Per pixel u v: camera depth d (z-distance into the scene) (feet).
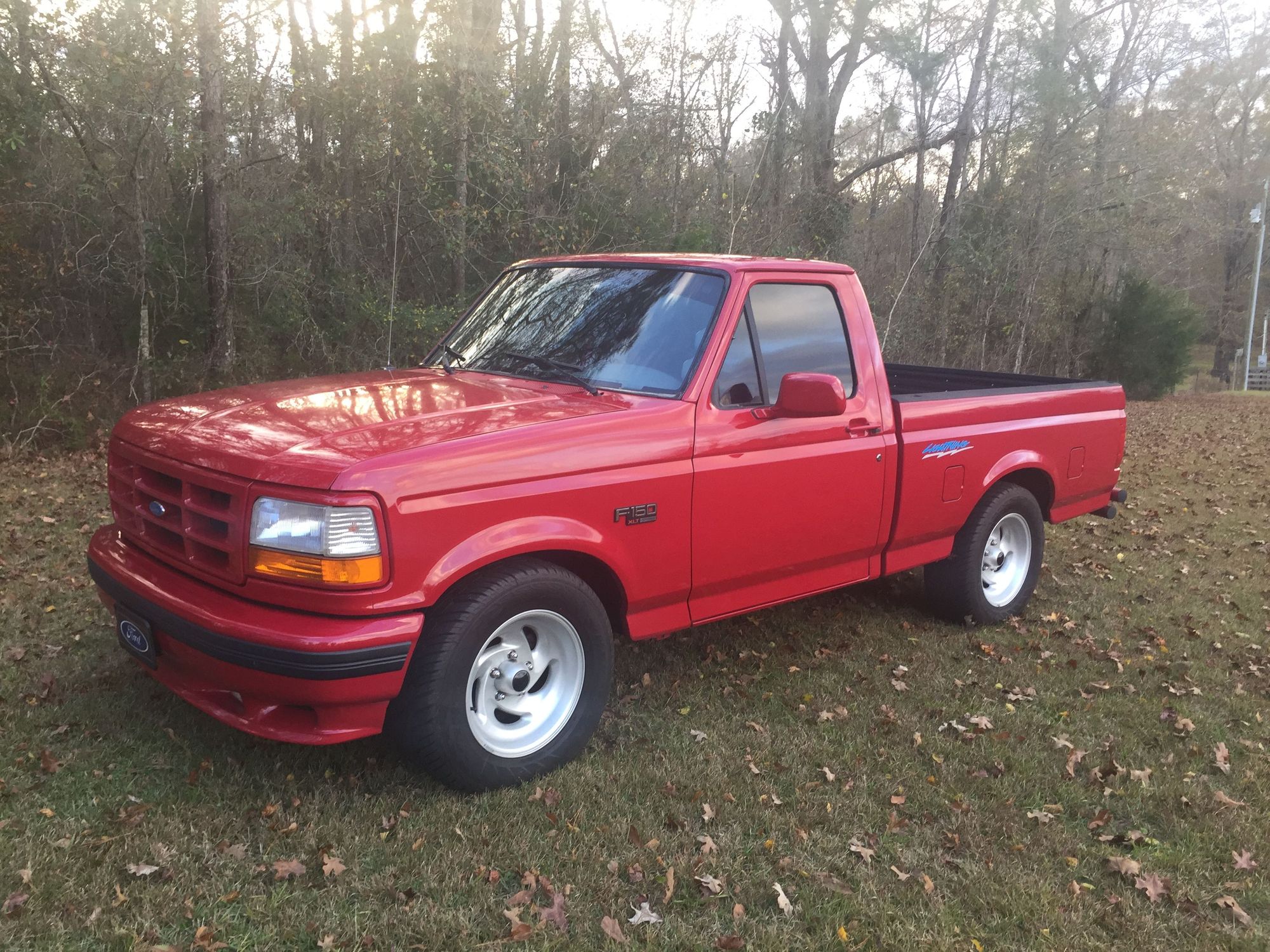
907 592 20.27
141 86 37.99
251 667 9.56
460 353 14.79
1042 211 87.66
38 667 13.88
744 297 13.32
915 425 15.67
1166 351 95.50
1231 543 26.43
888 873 10.21
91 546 12.35
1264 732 14.35
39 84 38.60
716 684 14.89
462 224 46.98
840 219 72.69
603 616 11.80
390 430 10.59
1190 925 9.72
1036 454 18.19
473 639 10.48
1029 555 18.85
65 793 10.57
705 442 12.54
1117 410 20.54
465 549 10.25
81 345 43.06
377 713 10.09
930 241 80.23
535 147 49.90
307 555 9.49
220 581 10.20
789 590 14.48
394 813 10.64
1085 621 19.21
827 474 14.15
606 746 12.65
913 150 87.71
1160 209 94.38
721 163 57.00
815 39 86.48
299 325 46.93
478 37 47.91
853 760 12.63
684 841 10.50
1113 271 106.11
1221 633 18.85
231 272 44.98
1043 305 92.53
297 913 8.86
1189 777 12.73
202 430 10.95
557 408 11.82
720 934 9.08
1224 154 158.30
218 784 10.91
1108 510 21.02
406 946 8.54
